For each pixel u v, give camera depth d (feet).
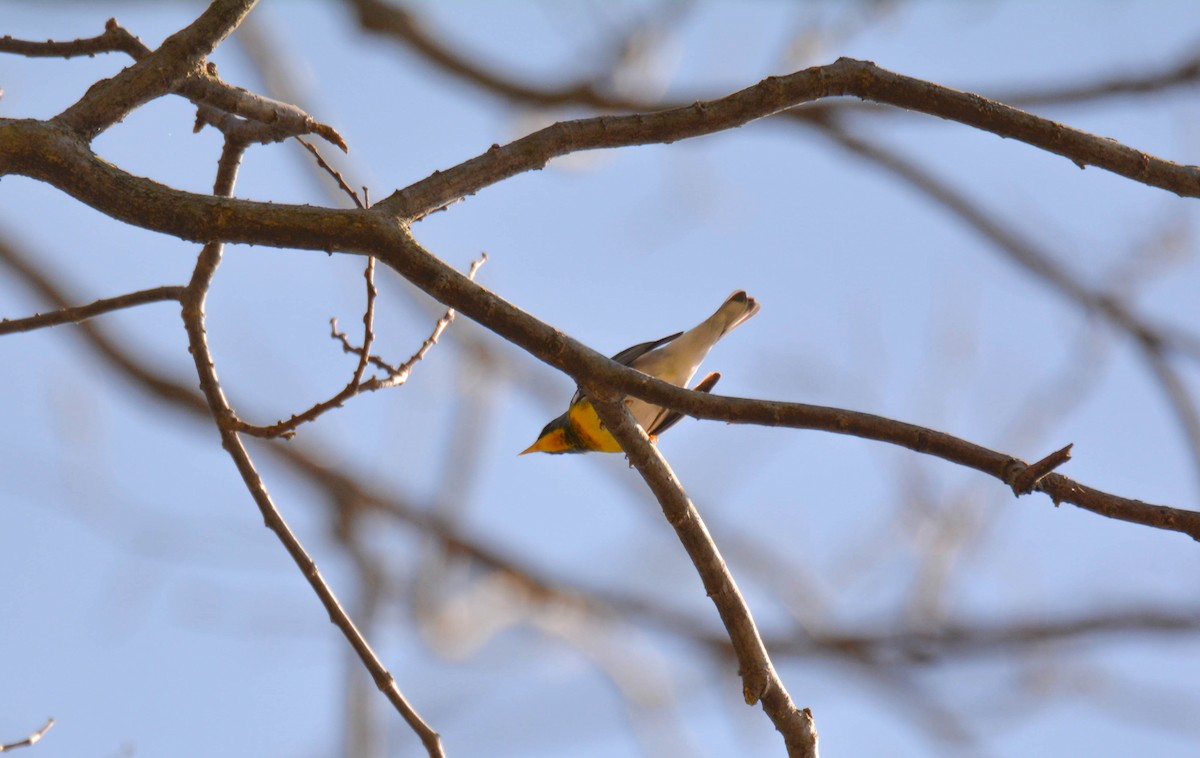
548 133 20.25
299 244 17.95
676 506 19.02
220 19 20.06
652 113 20.63
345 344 21.49
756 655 19.53
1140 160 20.65
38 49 22.80
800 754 19.90
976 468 17.42
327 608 22.25
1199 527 16.99
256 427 22.12
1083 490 17.33
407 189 19.17
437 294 18.20
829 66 20.84
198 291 22.82
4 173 17.81
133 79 19.34
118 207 17.81
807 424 17.88
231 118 21.79
